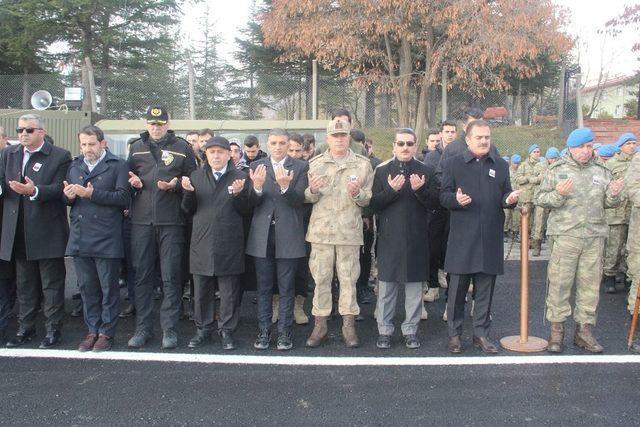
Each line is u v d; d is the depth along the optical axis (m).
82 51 20.73
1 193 4.98
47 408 3.85
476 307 5.05
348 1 14.63
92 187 4.86
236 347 5.05
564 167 4.99
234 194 4.83
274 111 12.78
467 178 4.89
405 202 4.99
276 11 15.83
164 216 5.02
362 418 3.71
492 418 3.70
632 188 5.95
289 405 3.89
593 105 30.94
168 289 5.09
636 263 5.94
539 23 14.27
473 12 14.00
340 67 15.97
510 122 15.55
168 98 12.53
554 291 4.97
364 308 6.43
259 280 5.05
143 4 21.41
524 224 5.09
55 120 9.50
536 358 4.77
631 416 3.72
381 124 14.04
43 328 5.67
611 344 5.13
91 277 5.02
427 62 14.92
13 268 5.30
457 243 4.93
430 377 4.37
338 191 5.06
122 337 5.38
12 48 19.92
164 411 3.81
